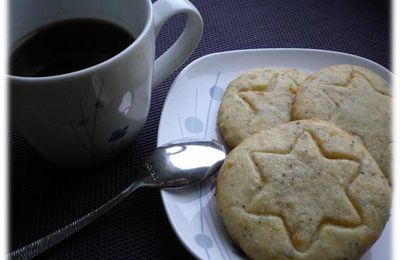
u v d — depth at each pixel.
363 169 0.27
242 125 0.30
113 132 0.27
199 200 0.28
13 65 0.27
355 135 0.29
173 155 0.29
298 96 0.31
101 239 0.27
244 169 0.27
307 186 0.26
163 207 0.28
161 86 0.34
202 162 0.29
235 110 0.31
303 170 0.27
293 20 0.39
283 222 0.26
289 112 0.31
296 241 0.25
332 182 0.26
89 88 0.24
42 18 0.29
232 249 0.26
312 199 0.26
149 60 0.26
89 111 0.25
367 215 0.26
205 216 0.27
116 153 0.29
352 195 0.26
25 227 0.27
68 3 0.29
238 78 0.33
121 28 0.29
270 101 0.31
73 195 0.28
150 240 0.27
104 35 0.29
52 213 0.28
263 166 0.27
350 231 0.25
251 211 0.26
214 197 0.28
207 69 0.34
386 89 0.31
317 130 0.28
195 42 0.30
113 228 0.27
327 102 0.30
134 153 0.30
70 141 0.27
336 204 0.26
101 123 0.26
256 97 0.31
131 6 0.28
